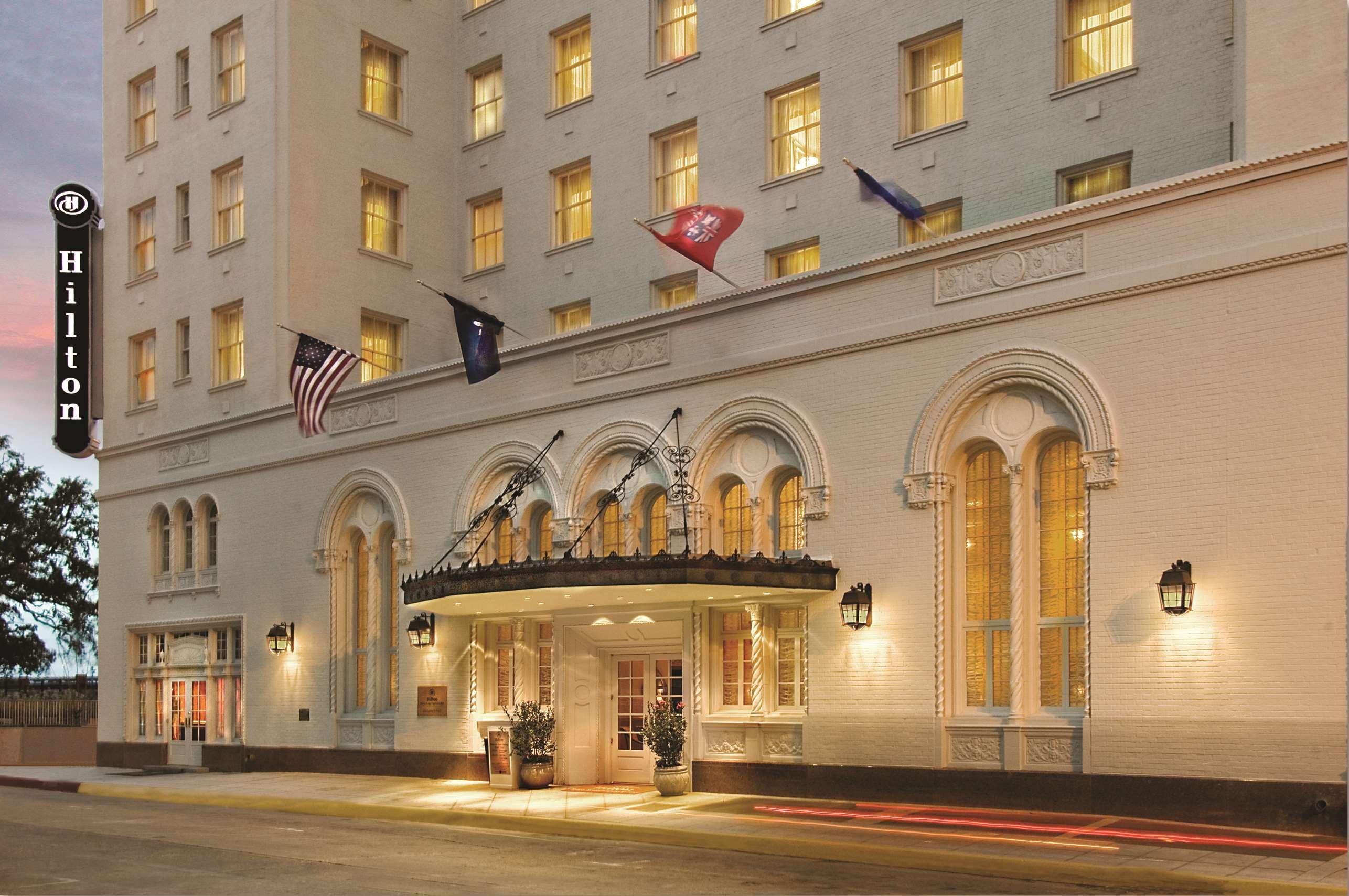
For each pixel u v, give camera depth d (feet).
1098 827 54.85
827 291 70.54
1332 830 51.67
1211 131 69.72
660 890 44.32
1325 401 53.52
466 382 88.94
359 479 94.73
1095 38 75.51
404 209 108.68
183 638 109.09
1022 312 62.54
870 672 66.80
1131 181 72.79
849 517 68.39
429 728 88.28
